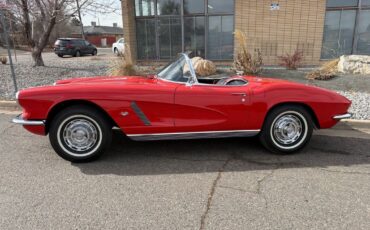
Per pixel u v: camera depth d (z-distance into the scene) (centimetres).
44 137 470
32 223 256
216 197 297
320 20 1266
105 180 332
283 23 1276
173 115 376
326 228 249
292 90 390
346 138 471
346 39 1298
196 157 396
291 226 252
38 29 1138
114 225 253
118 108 363
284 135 399
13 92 764
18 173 348
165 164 374
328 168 363
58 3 975
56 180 332
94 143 374
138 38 1412
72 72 1025
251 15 1279
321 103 394
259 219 261
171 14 1359
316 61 1307
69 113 360
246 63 980
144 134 377
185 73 389
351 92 749
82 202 288
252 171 354
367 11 1262
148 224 254
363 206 282
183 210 275
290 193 304
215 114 381
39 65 1134
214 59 1374
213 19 1333
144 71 993
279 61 1298
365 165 372
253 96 382
